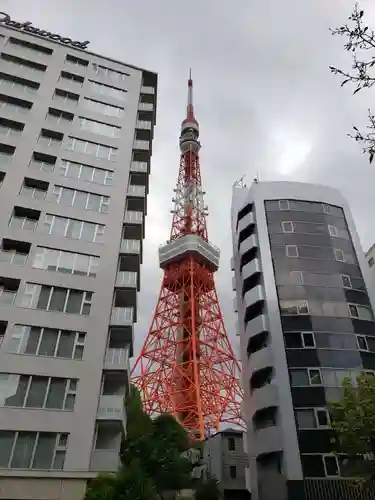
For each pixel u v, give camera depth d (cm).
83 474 2050
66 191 3048
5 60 3612
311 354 2870
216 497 3516
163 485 2639
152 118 4109
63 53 3884
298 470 2448
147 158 3741
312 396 2703
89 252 2825
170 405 6206
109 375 2550
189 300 7256
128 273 2862
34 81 3553
